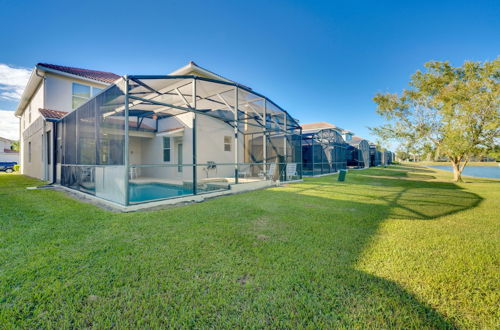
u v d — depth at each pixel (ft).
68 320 5.52
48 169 37.29
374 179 43.19
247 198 21.93
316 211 16.49
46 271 7.62
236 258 8.79
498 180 39.75
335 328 5.40
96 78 42.55
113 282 7.09
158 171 42.65
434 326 5.47
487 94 31.40
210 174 37.73
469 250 9.72
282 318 5.72
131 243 10.12
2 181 35.76
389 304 6.23
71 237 10.75
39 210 16.01
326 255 9.16
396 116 42.14
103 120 19.89
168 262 8.41
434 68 37.70
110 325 5.40
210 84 26.50
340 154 71.51
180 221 13.67
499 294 6.68
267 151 41.70
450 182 36.83
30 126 47.11
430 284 7.16
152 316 5.70
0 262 8.22
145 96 30.91
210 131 38.17
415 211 16.69
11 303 6.07
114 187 17.83
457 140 34.22
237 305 6.14
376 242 10.59
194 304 6.15
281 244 10.23
